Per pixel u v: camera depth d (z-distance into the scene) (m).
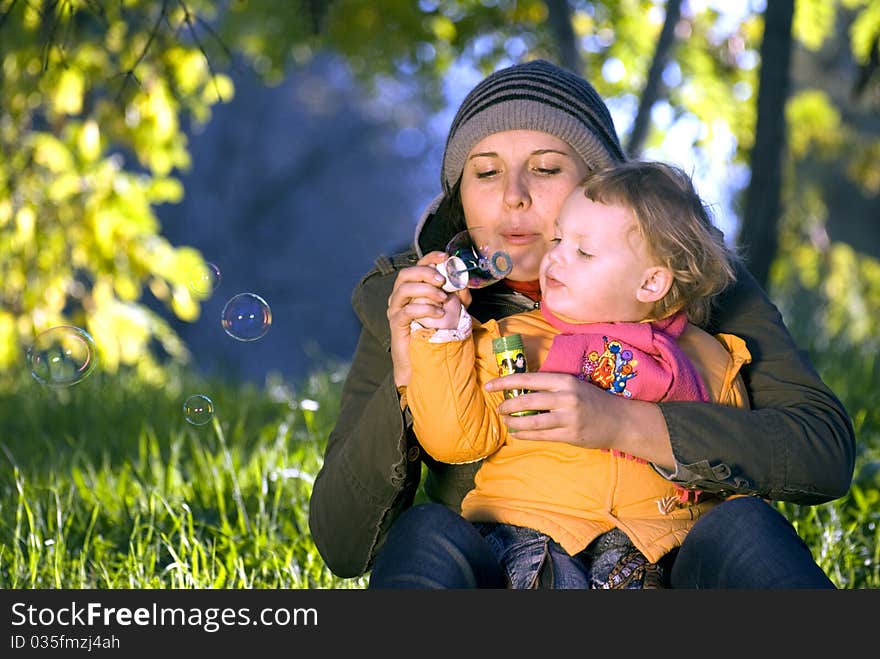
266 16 18.28
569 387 4.99
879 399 11.42
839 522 7.86
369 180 66.50
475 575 4.98
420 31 17.55
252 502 8.77
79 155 15.38
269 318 7.14
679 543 5.14
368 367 6.02
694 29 17.20
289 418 10.91
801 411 5.50
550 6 14.63
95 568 7.51
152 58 14.24
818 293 19.89
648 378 5.27
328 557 5.76
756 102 12.38
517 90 6.04
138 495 8.93
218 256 57.56
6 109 14.70
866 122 27.73
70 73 13.91
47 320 16.20
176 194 16.44
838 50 28.02
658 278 5.41
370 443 5.39
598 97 6.36
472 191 6.06
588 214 5.41
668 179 5.50
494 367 5.30
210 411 7.30
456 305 5.21
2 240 15.80
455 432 5.18
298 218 62.78
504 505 5.25
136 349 16.62
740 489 5.24
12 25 13.87
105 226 15.84
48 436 11.85
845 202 31.62
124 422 11.96
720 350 5.66
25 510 8.49
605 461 5.20
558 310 5.47
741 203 17.08
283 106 64.19
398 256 6.27
